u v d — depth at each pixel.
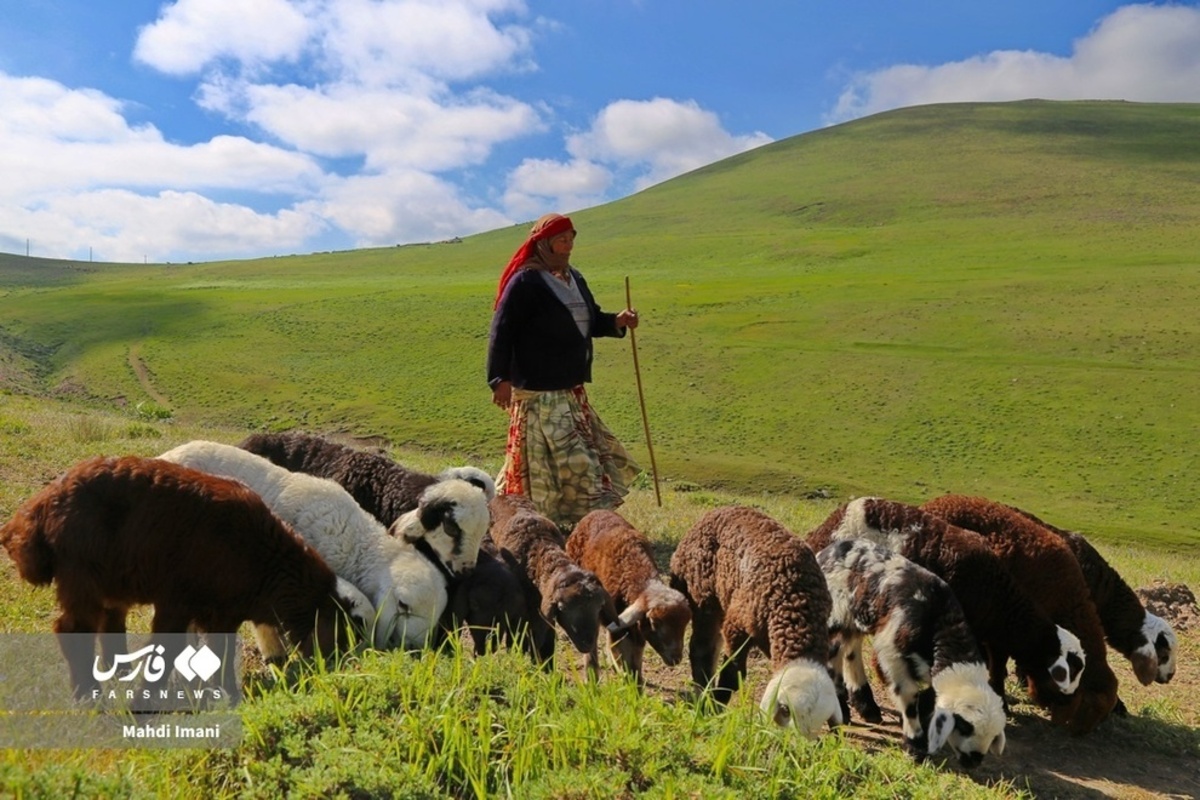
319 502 7.15
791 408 64.00
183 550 6.06
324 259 185.50
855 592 7.65
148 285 141.00
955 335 77.31
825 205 167.00
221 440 20.12
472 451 55.75
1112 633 9.23
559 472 9.88
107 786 4.21
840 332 80.81
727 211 178.12
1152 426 57.00
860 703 8.06
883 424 60.50
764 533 7.53
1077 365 67.94
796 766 5.39
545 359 9.80
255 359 79.25
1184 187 148.50
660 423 62.06
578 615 7.22
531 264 9.70
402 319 93.19
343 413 64.19
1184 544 41.12
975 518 8.87
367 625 6.50
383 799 4.59
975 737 6.69
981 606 7.91
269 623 6.39
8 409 22.75
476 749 5.00
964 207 151.62
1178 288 86.00
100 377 73.75
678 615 7.24
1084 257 107.88
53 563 5.96
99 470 6.04
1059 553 8.48
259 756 4.87
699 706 5.77
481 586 7.31
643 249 148.38
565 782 4.82
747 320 86.75
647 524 12.70
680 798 4.88
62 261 195.00
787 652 6.72
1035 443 55.97
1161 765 7.70
